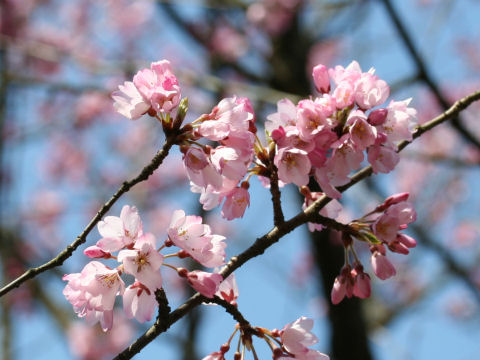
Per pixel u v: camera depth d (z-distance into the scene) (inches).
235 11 402.3
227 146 105.2
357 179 125.1
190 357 288.4
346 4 369.1
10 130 382.0
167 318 102.3
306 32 373.7
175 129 102.3
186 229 103.1
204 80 299.6
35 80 344.8
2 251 340.8
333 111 107.4
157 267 97.0
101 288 101.8
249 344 106.0
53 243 450.3
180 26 417.7
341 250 298.8
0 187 350.9
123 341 345.7
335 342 282.8
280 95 293.6
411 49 260.8
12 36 466.9
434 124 128.9
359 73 110.7
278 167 107.9
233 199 114.0
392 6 256.4
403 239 111.3
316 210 111.8
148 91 101.5
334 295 112.5
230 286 113.2
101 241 100.3
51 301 346.0
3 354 309.4
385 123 112.1
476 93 127.6
